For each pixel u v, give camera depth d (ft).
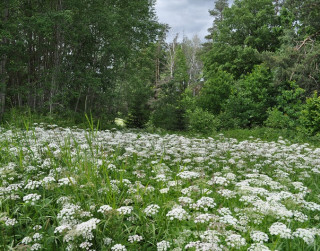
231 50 120.26
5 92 58.59
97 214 13.46
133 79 98.94
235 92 91.30
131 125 76.02
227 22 127.03
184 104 98.27
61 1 67.10
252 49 112.88
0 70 59.41
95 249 11.43
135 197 14.28
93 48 75.46
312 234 10.59
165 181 18.10
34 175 18.07
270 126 72.33
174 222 13.75
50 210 13.53
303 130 57.88
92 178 15.74
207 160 28.04
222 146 36.27
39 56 70.18
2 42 58.70
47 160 19.16
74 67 74.69
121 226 12.67
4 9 56.54
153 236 12.23
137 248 12.00
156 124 77.05
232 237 10.29
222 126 81.00
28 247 10.70
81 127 55.72
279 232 10.68
